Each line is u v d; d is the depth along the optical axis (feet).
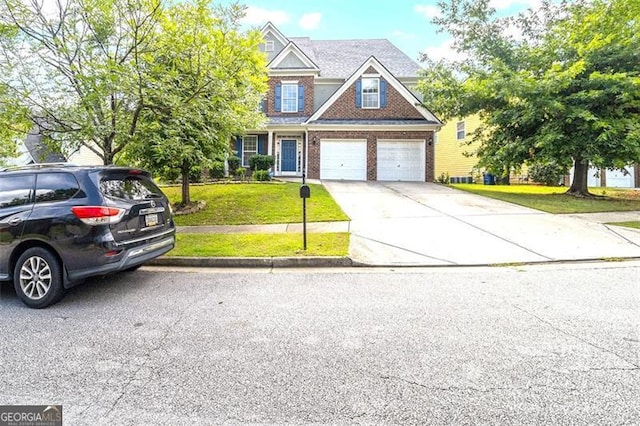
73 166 14.97
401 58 72.54
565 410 7.04
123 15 22.89
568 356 9.17
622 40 37.32
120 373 8.60
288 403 7.39
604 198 40.86
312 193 41.93
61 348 9.91
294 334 10.66
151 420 6.91
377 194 42.24
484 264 18.52
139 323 11.60
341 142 59.31
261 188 45.44
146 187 16.40
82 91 22.18
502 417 6.86
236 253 19.97
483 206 34.91
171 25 24.53
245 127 36.29
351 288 15.11
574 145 38.19
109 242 13.47
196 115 25.53
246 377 8.36
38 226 13.48
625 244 21.62
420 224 27.37
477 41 46.88
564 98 38.63
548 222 27.94
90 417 7.02
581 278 16.03
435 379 8.20
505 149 42.34
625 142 35.78
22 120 22.35
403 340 10.18
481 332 10.64
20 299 13.65
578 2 42.47
